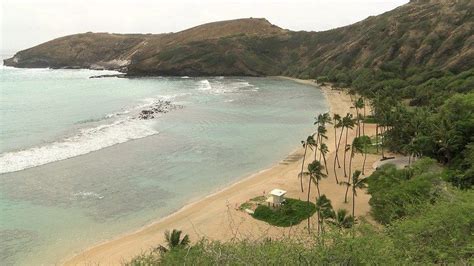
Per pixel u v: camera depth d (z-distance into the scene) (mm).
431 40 162875
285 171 63000
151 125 90375
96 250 38094
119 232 42000
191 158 67875
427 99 105688
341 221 32781
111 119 94812
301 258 13242
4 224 42156
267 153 72750
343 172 62000
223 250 13727
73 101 122312
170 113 105688
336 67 194875
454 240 17797
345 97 142875
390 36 183500
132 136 79625
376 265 13914
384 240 16156
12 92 140875
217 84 186625
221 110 113562
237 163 66438
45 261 35969
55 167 59156
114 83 183625
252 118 103688
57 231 41469
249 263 12992
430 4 192750
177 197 51719
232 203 50094
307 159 69312
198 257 13953
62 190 51312
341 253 13688
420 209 27266
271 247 13773
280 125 96062
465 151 54500
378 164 62906
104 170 59375
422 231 19734
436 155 59844
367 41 195375
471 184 46531
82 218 44562
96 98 130125
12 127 83562
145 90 157250
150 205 48938
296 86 179125
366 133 86812
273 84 188000
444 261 16969
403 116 69812
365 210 47031
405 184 41375
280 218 45156
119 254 37250
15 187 51250
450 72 130500
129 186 54219
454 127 58250
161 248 29172
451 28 163625
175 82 193375
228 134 85688
